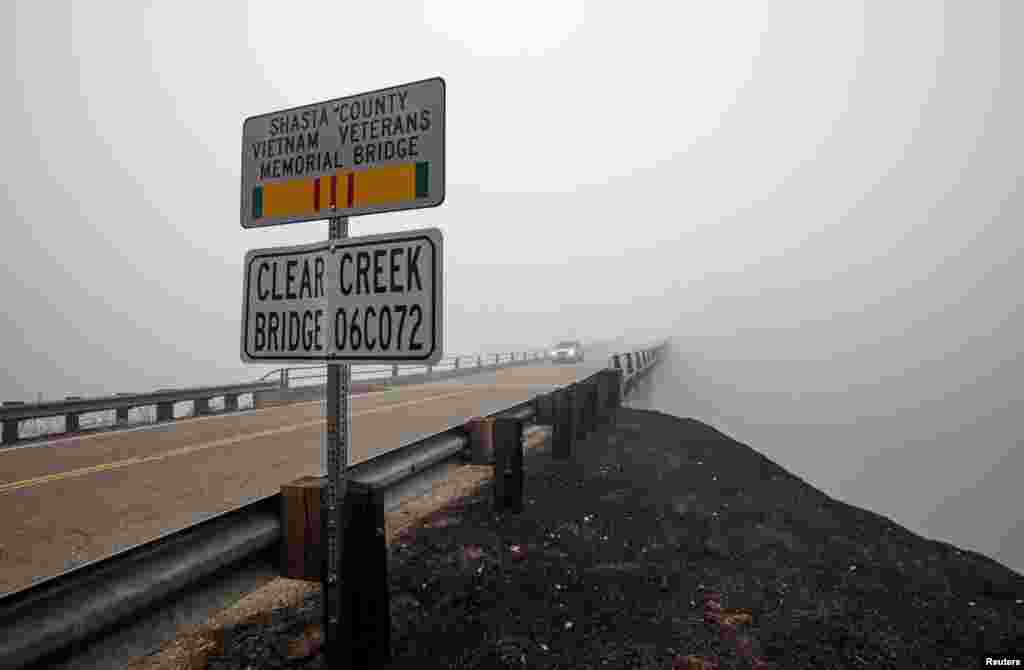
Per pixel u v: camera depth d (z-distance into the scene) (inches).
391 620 164.4
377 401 546.6
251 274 121.1
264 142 124.1
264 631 153.6
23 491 215.8
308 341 113.3
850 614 198.4
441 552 211.0
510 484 249.9
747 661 165.0
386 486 173.8
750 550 247.6
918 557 264.1
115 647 91.1
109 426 420.2
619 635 170.7
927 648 182.5
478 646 156.9
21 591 75.4
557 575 202.7
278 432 377.7
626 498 292.2
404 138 108.2
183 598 105.0
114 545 155.3
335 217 115.1
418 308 101.3
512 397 584.7
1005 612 215.2
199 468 255.8
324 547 116.6
